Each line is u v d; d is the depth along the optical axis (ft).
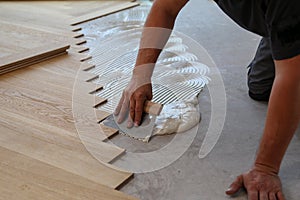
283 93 3.80
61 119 5.38
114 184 4.18
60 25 9.46
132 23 9.78
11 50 7.51
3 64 6.69
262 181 4.09
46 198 3.90
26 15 10.27
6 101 5.80
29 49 7.57
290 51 3.66
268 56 5.60
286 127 3.93
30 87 6.25
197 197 4.08
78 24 9.61
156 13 5.13
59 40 8.34
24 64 6.98
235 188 4.11
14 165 4.38
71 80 6.51
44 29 9.11
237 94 6.37
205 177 4.40
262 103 6.11
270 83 5.80
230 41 8.82
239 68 7.32
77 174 4.29
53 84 6.37
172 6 5.05
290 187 4.23
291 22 3.57
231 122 5.55
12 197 3.90
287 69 3.76
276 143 4.03
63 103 5.80
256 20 4.18
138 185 4.24
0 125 5.16
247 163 4.65
